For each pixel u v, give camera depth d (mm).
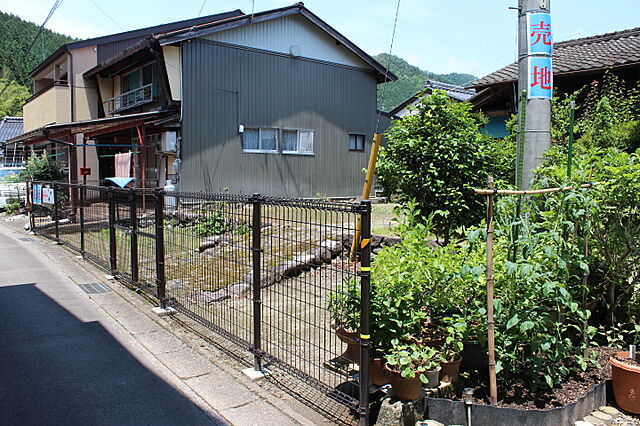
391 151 5555
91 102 17219
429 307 3480
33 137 15141
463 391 3055
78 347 4195
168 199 11250
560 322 3123
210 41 12852
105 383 3516
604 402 3193
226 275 5293
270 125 14070
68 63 16766
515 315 2869
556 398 3043
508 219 3281
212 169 13000
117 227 6434
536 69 4164
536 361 2982
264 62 13883
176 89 12484
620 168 3275
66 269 7148
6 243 9477
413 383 2816
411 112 5730
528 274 2898
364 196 6355
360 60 16094
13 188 15930
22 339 4367
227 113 13234
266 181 14031
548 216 3318
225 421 3018
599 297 3842
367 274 2742
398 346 2895
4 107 32281
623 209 3457
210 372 3729
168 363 3879
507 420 2766
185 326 4746
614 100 8070
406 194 5609
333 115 15523
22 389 3402
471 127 5340
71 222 10344
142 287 5648
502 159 5781
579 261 3109
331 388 3016
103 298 5672
